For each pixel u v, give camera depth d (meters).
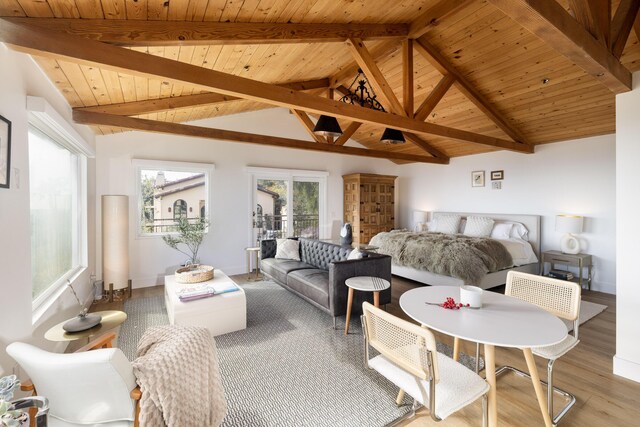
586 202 4.67
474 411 1.91
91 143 4.08
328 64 4.07
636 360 2.22
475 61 3.79
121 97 3.18
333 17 2.71
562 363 2.48
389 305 3.88
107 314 2.28
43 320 2.26
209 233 5.39
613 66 1.97
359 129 6.66
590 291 4.49
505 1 1.31
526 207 5.41
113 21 1.94
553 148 5.05
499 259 4.32
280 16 2.43
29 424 1.15
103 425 1.26
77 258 3.71
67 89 2.74
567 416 1.86
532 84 3.89
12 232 1.81
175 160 5.05
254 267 5.86
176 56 2.76
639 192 2.19
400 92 4.94
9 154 1.77
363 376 2.29
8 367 1.72
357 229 6.83
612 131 4.40
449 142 6.06
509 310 1.68
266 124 5.98
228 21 2.29
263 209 6.02
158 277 4.95
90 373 1.17
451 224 6.09
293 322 3.33
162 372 1.32
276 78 4.13
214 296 3.05
